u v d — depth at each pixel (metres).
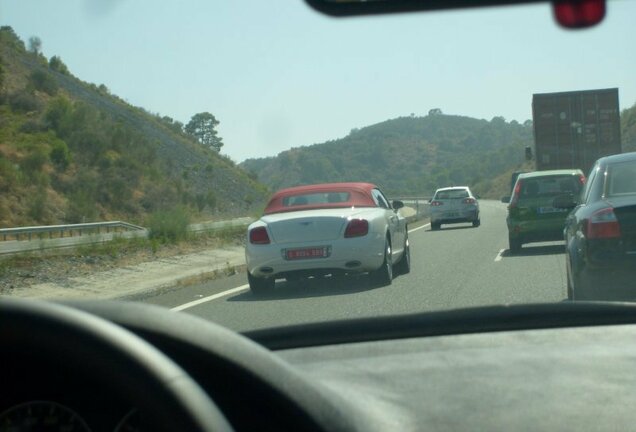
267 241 13.30
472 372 3.39
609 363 3.47
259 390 2.19
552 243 21.88
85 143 60.91
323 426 2.21
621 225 8.96
